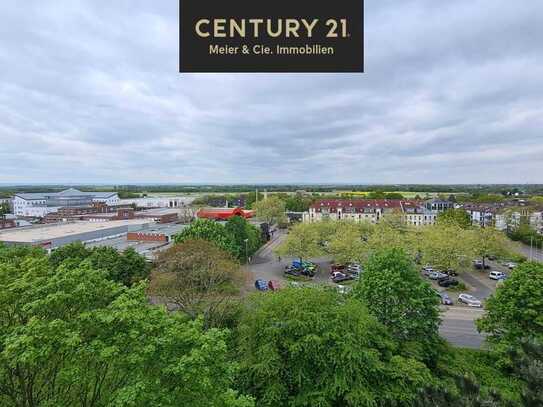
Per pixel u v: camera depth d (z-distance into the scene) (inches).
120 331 415.2
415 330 836.0
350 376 634.8
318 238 2193.7
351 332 671.1
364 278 921.5
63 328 392.2
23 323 450.3
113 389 442.0
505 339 879.1
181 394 407.5
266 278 1908.2
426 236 2037.4
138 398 366.0
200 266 1142.3
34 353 359.6
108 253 1477.6
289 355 671.1
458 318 1272.1
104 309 433.7
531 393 297.6
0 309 444.1
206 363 429.1
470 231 2199.8
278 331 667.4
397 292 856.9
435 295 875.4
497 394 314.3
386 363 717.9
